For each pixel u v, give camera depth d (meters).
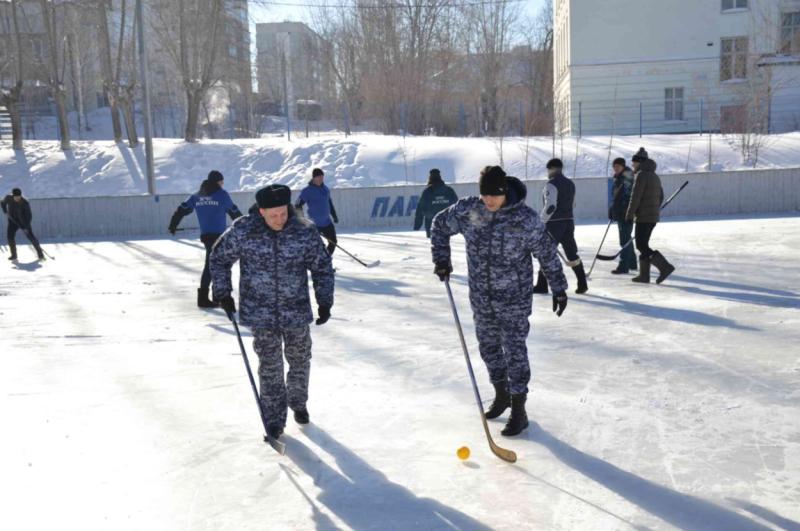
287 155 25.17
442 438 4.42
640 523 3.29
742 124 27.20
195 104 27.47
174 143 27.00
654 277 10.16
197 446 4.39
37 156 25.66
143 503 3.65
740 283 9.37
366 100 40.72
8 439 4.54
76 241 18.69
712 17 33.22
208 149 25.88
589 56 34.50
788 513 3.34
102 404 5.20
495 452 4.04
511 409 4.44
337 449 4.29
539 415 4.76
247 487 3.81
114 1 41.31
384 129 38.44
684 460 3.98
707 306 8.02
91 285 11.05
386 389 5.41
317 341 6.93
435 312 8.23
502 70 42.22
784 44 31.72
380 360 6.21
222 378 5.83
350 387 5.48
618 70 34.31
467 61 41.59
